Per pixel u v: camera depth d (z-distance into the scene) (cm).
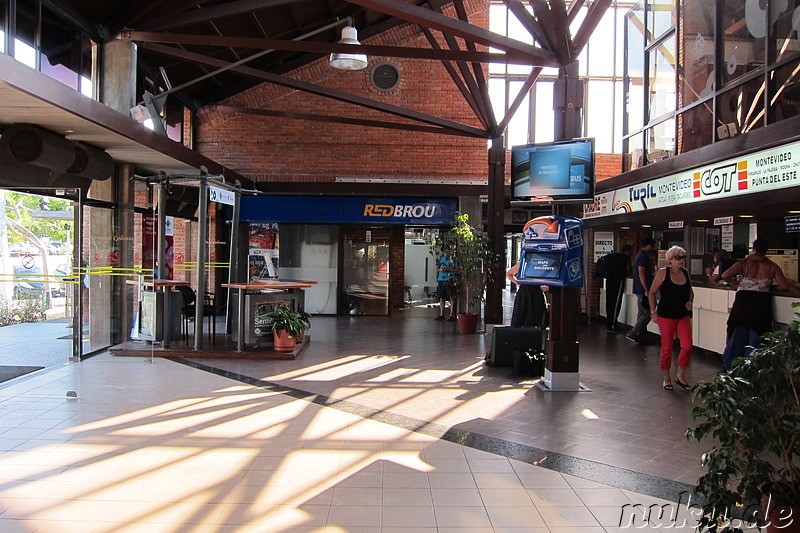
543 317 917
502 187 1192
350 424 563
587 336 1195
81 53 852
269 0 738
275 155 1438
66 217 734
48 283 730
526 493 411
